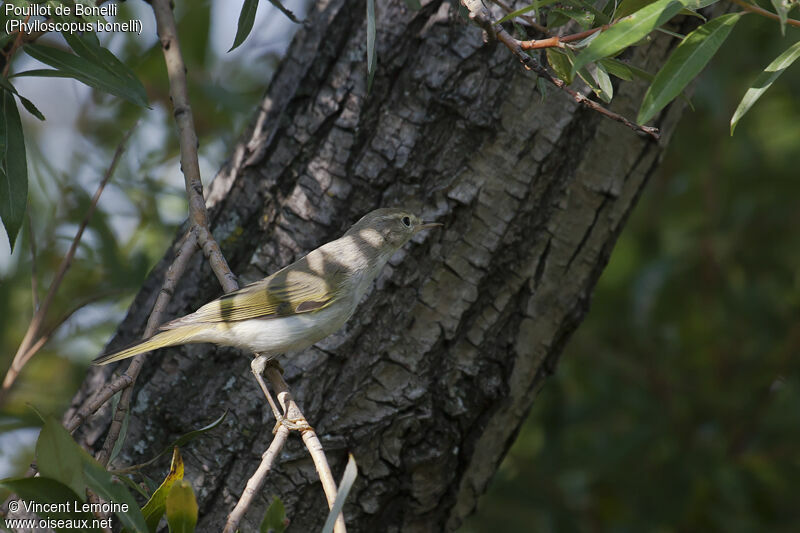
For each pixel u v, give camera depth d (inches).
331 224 315.6
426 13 309.3
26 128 474.3
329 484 241.8
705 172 495.5
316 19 326.6
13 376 319.6
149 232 478.9
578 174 316.2
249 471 304.2
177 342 286.8
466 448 324.2
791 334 470.6
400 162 308.7
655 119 327.0
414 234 306.7
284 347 298.8
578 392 480.7
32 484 210.4
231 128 502.6
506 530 460.8
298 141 318.7
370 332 310.5
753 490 445.1
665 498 438.9
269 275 316.8
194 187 300.5
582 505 467.2
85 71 284.8
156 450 309.7
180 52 326.6
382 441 309.7
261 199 322.7
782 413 461.4
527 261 317.7
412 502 319.9
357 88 313.4
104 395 245.0
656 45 316.2
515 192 309.3
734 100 486.3
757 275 490.0
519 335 323.3
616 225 332.5
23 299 462.3
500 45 303.6
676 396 473.1
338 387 308.8
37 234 442.9
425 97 306.8
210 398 310.0
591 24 243.0
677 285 494.6
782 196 485.4
